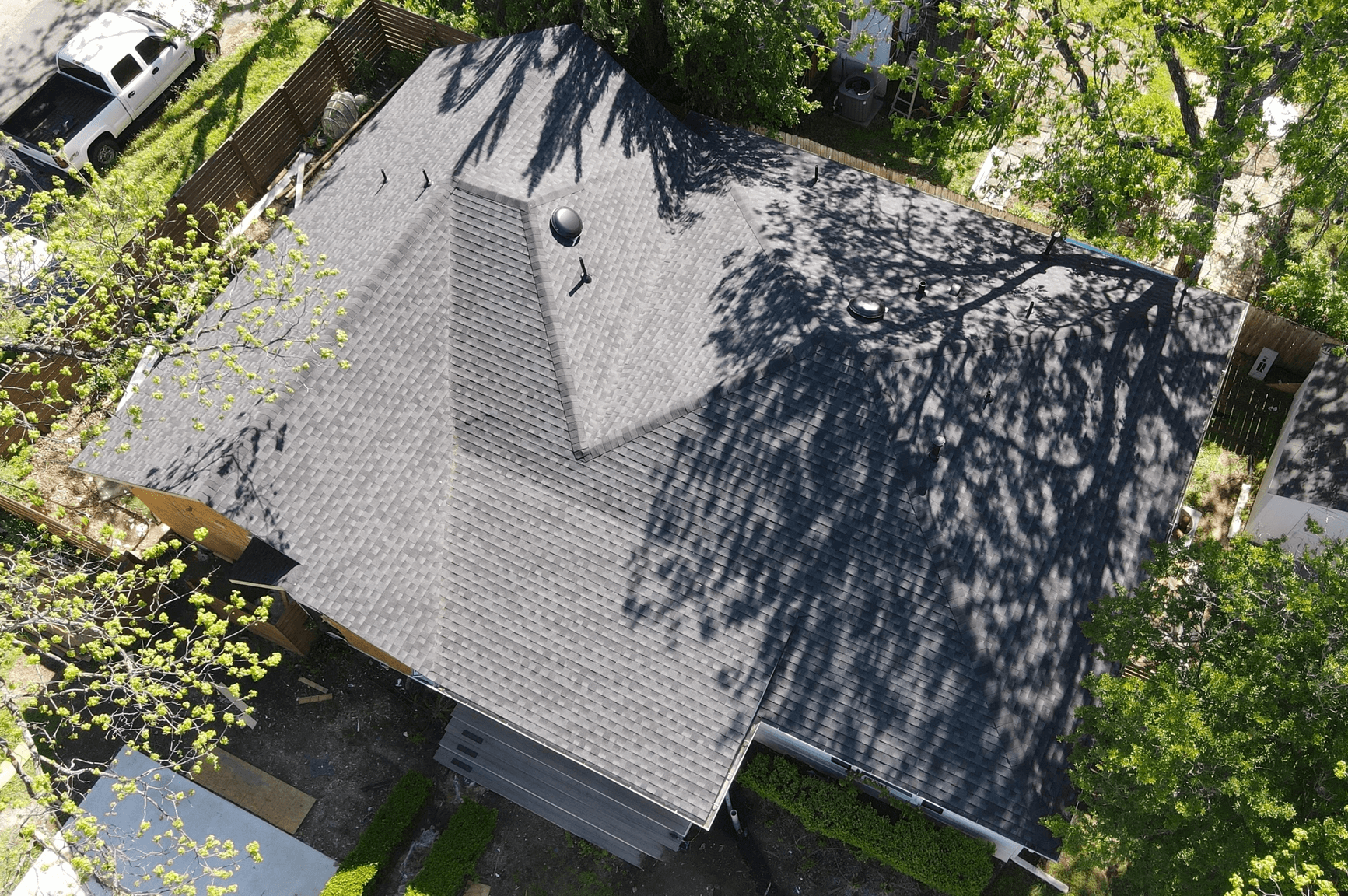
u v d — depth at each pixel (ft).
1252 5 69.92
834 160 98.94
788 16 89.45
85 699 76.74
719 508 68.28
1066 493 70.54
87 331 72.59
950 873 68.69
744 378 70.28
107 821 71.87
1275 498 82.12
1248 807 51.67
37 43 109.91
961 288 78.23
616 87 86.58
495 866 72.33
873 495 67.72
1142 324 77.25
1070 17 77.05
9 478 82.02
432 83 88.69
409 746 76.43
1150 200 100.01
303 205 84.28
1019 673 64.85
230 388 70.23
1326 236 82.74
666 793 62.34
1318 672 52.85
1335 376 84.23
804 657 65.10
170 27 104.27
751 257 77.82
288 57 110.73
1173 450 73.82
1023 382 72.84
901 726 63.52
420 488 69.31
